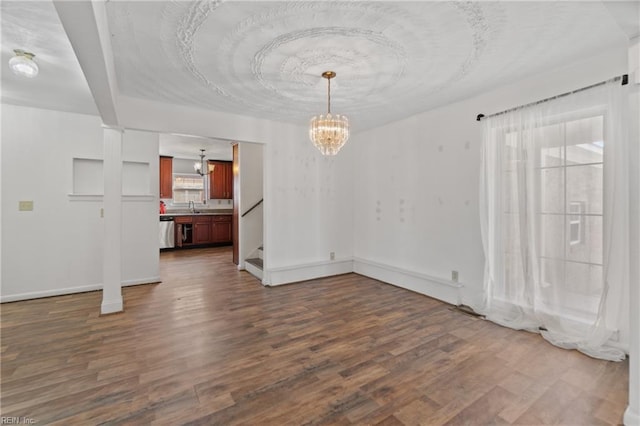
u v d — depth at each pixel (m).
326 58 2.34
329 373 2.04
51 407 1.69
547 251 2.59
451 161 3.44
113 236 3.14
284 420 1.60
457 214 3.39
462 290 3.34
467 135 3.26
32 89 2.95
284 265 4.37
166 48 2.16
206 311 3.21
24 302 3.46
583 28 1.94
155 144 4.38
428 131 3.71
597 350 2.23
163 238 7.14
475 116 3.18
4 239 3.43
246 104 3.42
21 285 3.52
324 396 1.80
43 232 3.63
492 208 2.98
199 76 2.64
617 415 1.63
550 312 2.57
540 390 1.85
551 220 2.56
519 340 2.51
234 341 2.51
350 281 4.45
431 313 3.14
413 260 3.95
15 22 1.82
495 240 2.96
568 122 2.45
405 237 4.07
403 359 2.22
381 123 4.27
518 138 2.74
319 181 4.68
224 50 2.20
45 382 1.92
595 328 2.28
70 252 3.78
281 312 3.18
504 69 2.55
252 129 4.00
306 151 4.53
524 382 1.93
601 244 2.30
